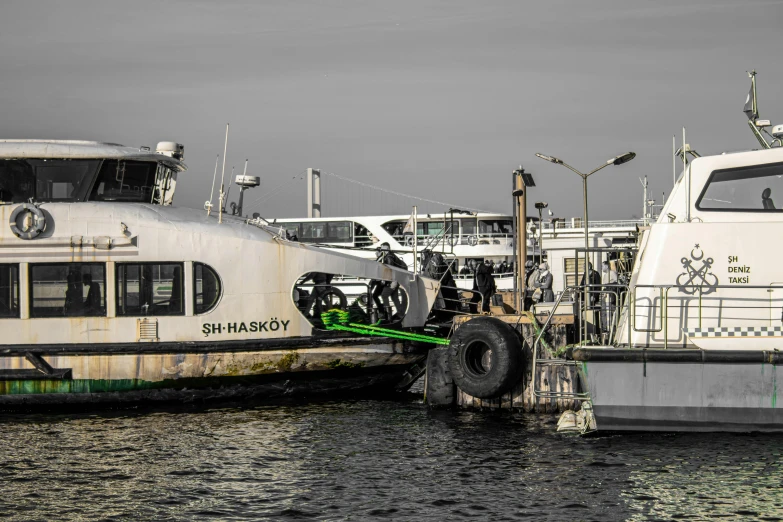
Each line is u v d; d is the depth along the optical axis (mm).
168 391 19422
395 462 15289
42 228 18969
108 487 14117
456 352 18891
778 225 15500
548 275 24812
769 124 17391
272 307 19453
